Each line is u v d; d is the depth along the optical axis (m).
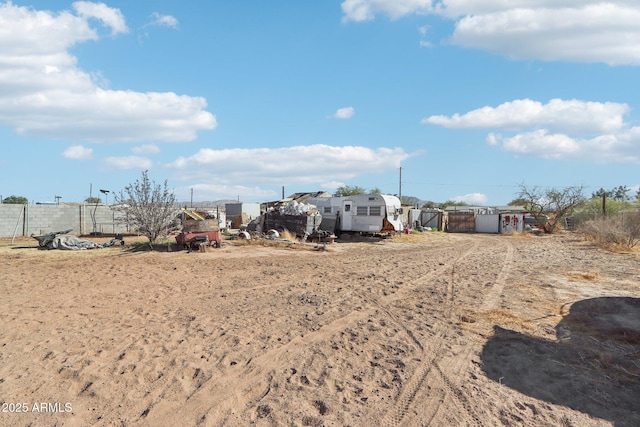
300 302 8.51
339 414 3.98
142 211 18.59
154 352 5.54
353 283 10.66
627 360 5.36
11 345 5.78
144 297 8.91
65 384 4.57
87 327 6.66
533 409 4.12
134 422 3.81
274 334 6.36
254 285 10.34
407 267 13.63
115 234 27.28
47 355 5.40
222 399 4.27
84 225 28.39
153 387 4.51
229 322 7.00
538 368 5.11
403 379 4.79
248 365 5.15
